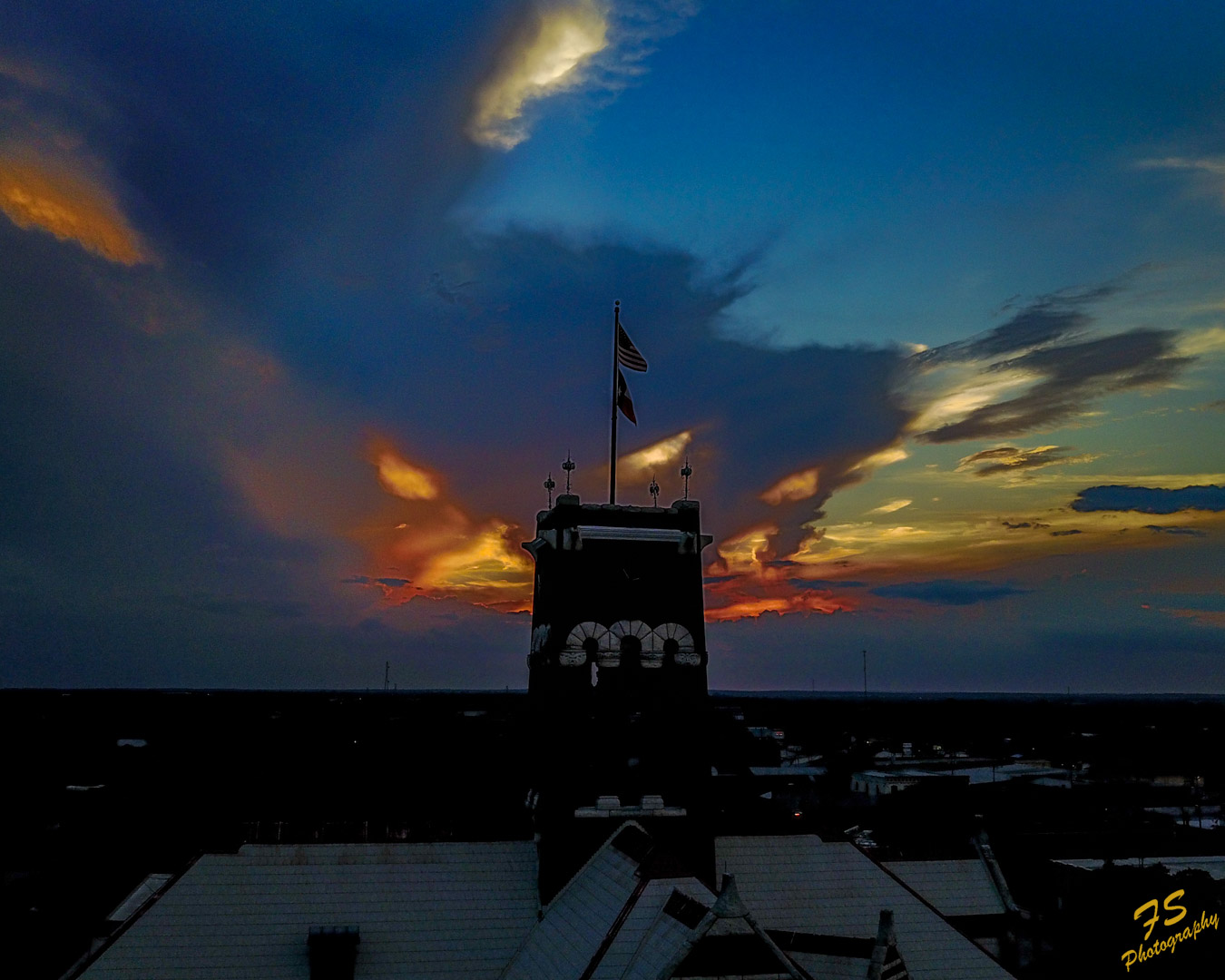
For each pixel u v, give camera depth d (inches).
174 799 5073.8
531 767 1854.1
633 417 1905.8
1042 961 2765.7
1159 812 5236.2
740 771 6761.8
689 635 1758.1
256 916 1523.1
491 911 1609.3
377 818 4542.3
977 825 4303.6
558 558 1742.1
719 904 1194.0
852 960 1282.0
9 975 2719.0
